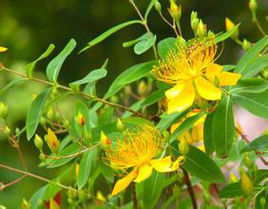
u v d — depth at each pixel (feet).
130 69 2.43
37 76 5.40
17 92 5.09
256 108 2.29
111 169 2.42
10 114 5.05
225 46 6.11
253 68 2.34
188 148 2.30
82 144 2.45
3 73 5.28
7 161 5.10
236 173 3.31
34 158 5.15
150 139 2.33
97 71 2.40
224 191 2.44
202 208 2.68
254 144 2.32
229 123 2.30
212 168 2.36
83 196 2.63
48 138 2.42
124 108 2.56
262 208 2.39
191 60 2.30
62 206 3.92
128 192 3.24
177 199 2.70
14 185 4.97
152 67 2.38
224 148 2.30
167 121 2.38
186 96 2.26
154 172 2.41
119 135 2.42
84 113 2.50
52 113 2.65
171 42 2.43
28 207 2.53
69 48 2.52
